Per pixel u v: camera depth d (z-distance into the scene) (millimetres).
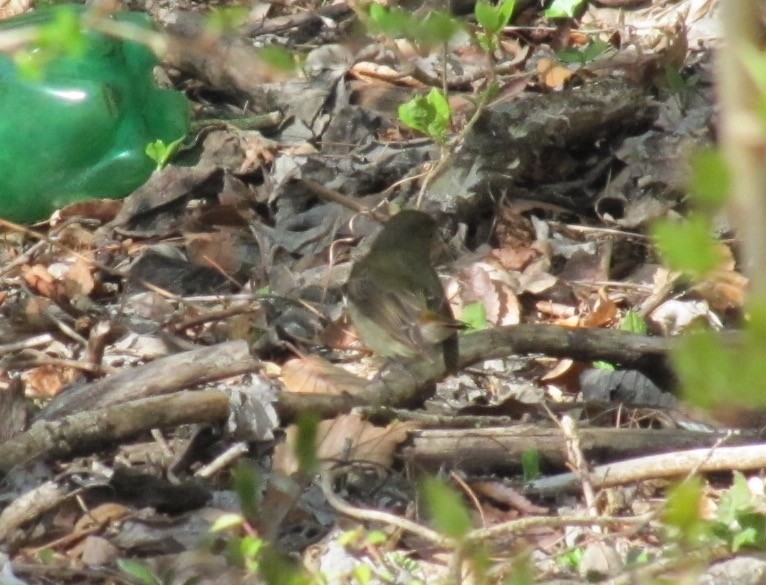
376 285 9141
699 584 6434
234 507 7551
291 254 11383
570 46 14812
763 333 2863
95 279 11008
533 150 11906
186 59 14117
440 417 8352
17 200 12109
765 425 8523
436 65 13977
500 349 8727
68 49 3975
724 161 2684
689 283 10586
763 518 6918
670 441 8125
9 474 7613
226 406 7992
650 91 13039
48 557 7129
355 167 12375
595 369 9367
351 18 14672
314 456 5074
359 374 9609
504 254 11180
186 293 11086
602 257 11102
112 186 12273
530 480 7883
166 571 6906
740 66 2652
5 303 10734
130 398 8305
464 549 4895
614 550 6871
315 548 7145
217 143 12695
